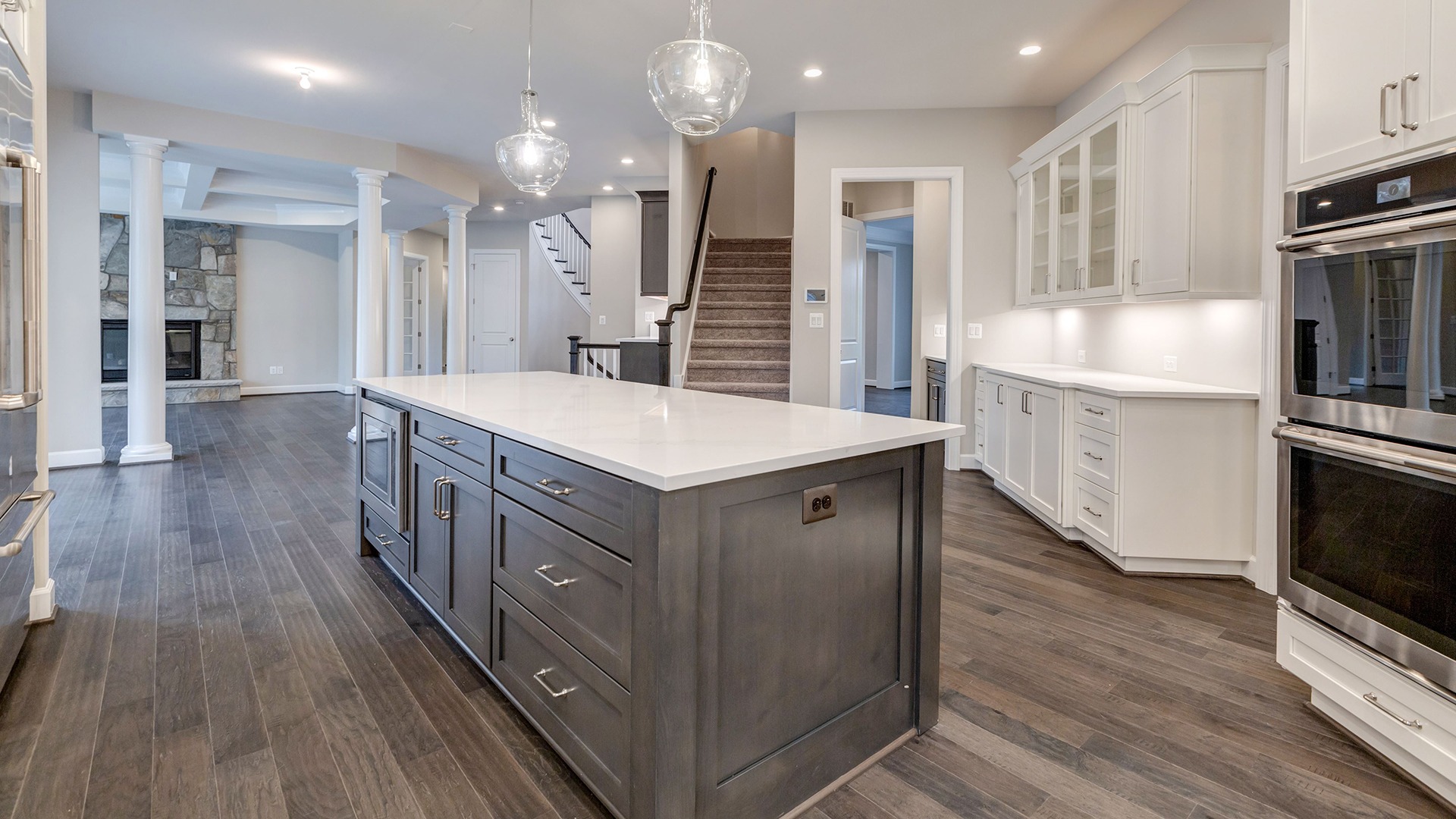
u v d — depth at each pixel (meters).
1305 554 2.02
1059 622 2.70
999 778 1.77
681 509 1.41
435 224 10.78
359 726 1.96
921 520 1.95
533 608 1.88
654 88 2.48
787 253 7.74
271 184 7.84
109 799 1.62
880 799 1.69
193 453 5.89
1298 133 2.03
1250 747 1.89
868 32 4.01
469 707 2.06
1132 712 2.06
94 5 3.77
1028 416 4.15
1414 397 1.66
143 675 2.22
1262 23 3.14
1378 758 1.83
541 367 10.91
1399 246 1.69
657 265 7.97
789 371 6.20
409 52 4.38
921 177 5.30
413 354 11.66
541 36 4.16
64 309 5.23
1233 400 3.13
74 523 3.88
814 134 5.35
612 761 1.57
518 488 1.93
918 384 6.88
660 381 5.75
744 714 1.56
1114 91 3.63
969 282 5.34
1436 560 1.61
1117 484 3.23
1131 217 3.63
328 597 2.89
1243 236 3.15
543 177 3.44
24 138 2.19
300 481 4.96
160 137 5.31
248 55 4.43
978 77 4.66
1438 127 1.60
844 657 1.78
